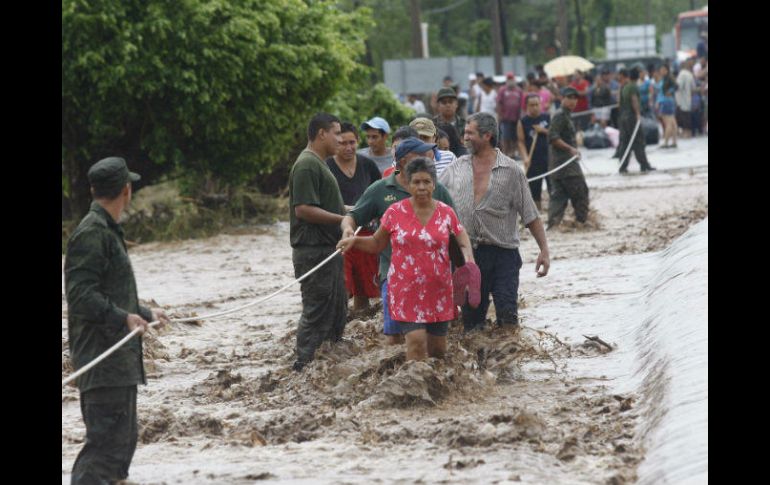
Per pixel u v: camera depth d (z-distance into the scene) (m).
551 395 22.30
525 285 35.34
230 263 46.44
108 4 51.91
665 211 53.16
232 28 53.56
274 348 28.69
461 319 26.84
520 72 136.75
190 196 59.72
